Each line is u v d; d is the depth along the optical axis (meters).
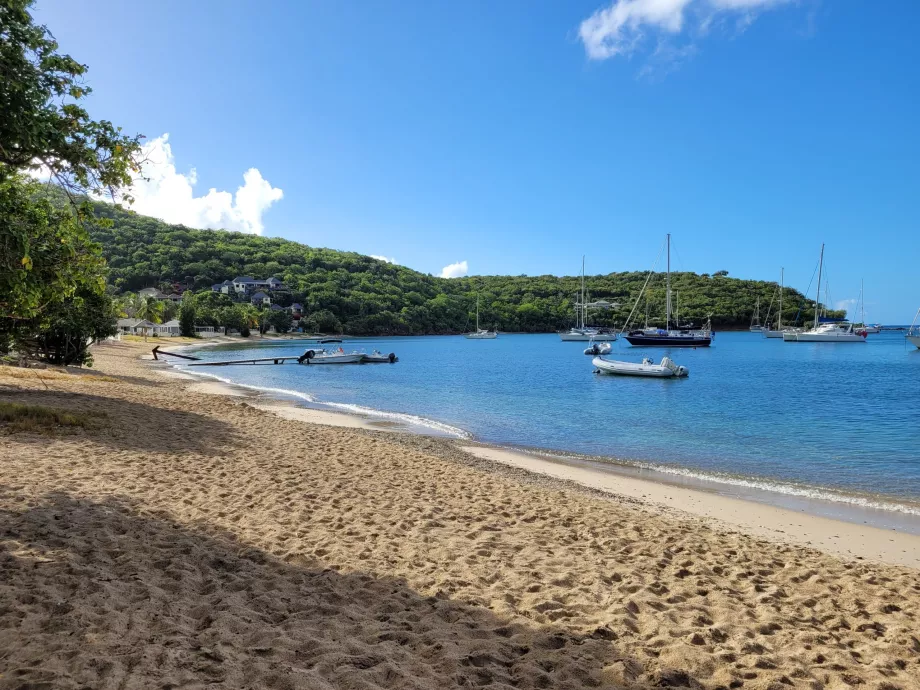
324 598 4.97
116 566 5.14
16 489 7.34
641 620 5.03
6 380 18.56
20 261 5.93
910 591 6.43
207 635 3.94
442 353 84.31
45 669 3.28
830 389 35.56
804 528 9.68
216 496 8.21
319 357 57.00
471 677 3.74
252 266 165.50
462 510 8.76
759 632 4.97
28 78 5.61
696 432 20.19
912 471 14.37
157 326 98.88
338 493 9.12
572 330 117.50
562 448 17.20
